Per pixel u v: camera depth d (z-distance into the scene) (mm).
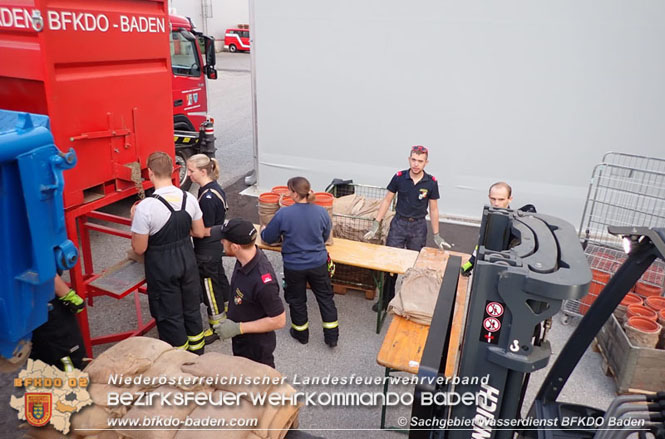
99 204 4031
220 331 3316
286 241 4512
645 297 5035
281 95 8297
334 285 5840
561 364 2902
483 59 7301
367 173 8312
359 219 5582
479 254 2301
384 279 5406
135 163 4250
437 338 2500
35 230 1929
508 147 7602
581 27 6820
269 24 7969
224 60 31328
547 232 2443
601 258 5203
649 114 6918
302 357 4680
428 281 4250
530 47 7082
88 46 3684
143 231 3828
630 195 7164
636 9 6590
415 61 7566
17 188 1882
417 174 5305
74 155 2066
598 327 2775
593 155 7277
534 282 1972
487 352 2186
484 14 7113
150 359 2506
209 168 4574
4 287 1909
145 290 4785
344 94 8008
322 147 8391
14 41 3434
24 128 1933
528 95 7289
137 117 4305
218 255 4684
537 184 7637
